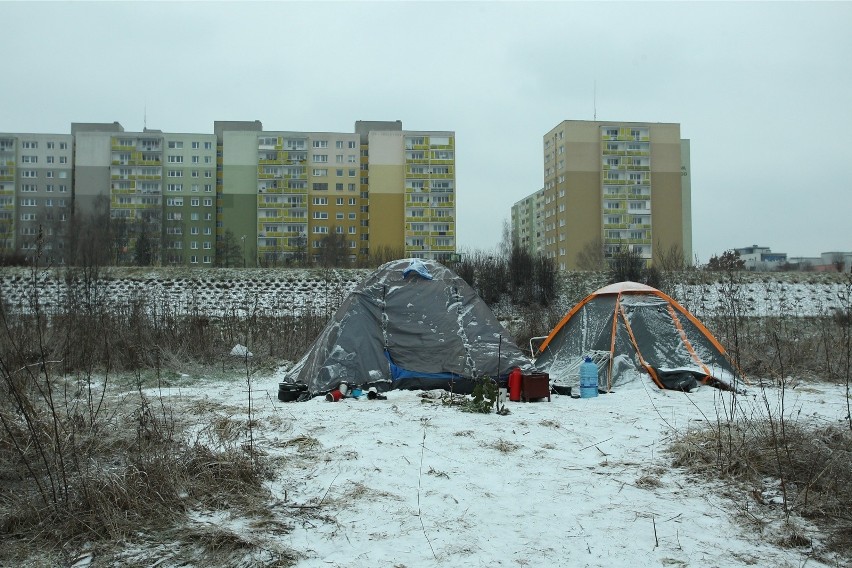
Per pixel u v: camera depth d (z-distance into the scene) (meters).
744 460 5.64
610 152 62.31
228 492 4.93
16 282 26.89
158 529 4.31
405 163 66.12
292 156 65.56
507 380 9.69
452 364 9.80
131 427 6.68
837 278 32.31
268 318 18.84
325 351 9.66
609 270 31.69
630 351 10.33
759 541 4.24
